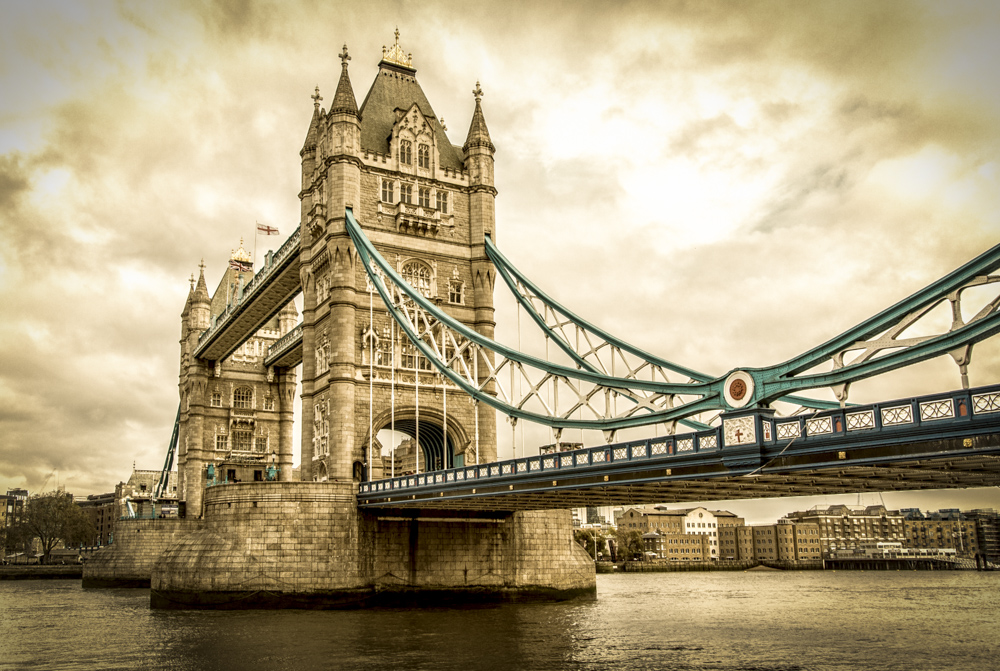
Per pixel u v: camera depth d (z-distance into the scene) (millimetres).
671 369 51469
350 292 67188
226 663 37875
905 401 27969
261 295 87188
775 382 33250
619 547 191375
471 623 50625
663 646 42438
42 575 137250
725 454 33656
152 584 63125
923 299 29750
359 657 38781
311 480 68938
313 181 73938
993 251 28016
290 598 58125
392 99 76250
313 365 71125
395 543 61844
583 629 48875
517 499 50219
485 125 76375
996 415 25594
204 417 110750
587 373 46906
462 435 69625
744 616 59781
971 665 37312
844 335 31609
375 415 66438
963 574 175375
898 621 56875
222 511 61000
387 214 70500
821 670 35875
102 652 41469
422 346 61938
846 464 29656
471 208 74250
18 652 41906
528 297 67062
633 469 38125
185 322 120000
